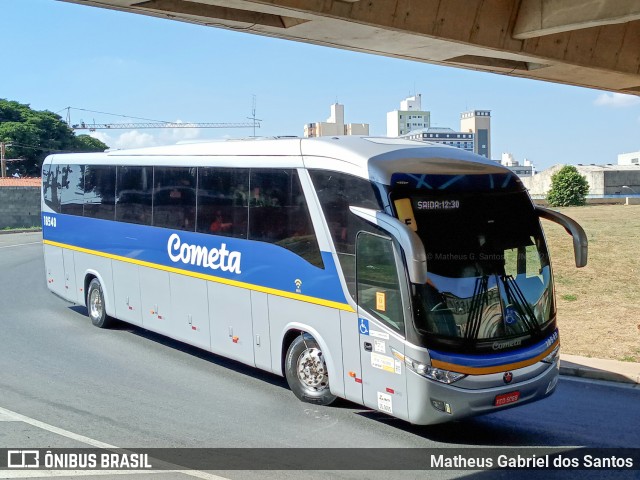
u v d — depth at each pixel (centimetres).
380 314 800
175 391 1005
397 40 1343
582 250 846
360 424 866
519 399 798
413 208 788
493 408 776
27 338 1352
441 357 751
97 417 882
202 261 1108
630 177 8125
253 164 1009
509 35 1432
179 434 821
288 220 944
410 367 759
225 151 1070
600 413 920
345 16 1168
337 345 868
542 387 822
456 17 1334
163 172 1210
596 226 3341
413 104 17200
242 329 1032
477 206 821
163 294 1209
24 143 7375
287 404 946
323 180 887
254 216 1005
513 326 801
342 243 854
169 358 1205
